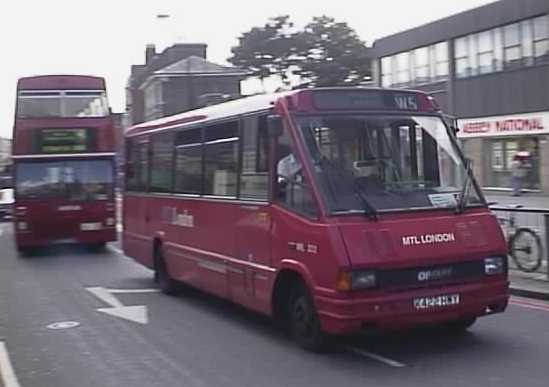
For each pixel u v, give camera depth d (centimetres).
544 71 3512
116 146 2264
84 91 2084
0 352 920
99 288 1438
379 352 845
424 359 809
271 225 890
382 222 795
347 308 761
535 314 1043
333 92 870
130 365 833
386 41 4766
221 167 1055
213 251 1077
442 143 885
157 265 1370
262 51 5800
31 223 2045
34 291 1423
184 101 6494
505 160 3847
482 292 819
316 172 821
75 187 2072
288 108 863
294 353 856
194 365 820
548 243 1250
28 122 2042
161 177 1335
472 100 4025
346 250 766
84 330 1039
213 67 6550
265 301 915
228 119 1029
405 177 852
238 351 879
